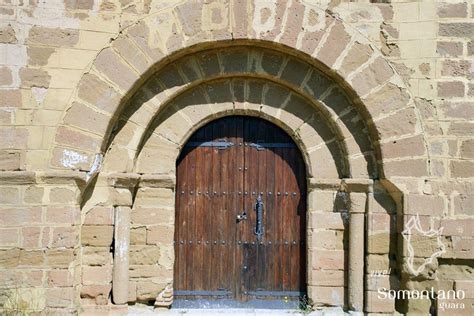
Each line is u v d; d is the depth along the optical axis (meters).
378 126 5.60
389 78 5.63
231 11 5.55
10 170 5.30
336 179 5.91
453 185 5.59
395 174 5.58
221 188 6.12
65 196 5.34
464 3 5.69
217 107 5.96
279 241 6.10
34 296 5.24
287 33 5.58
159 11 5.53
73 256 5.36
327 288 5.89
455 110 5.64
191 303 6.00
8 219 5.26
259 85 6.00
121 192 5.67
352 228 5.81
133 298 5.77
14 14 5.41
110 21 5.50
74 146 5.38
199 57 5.82
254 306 6.04
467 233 5.55
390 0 5.71
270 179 6.14
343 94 5.87
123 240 5.66
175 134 5.92
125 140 5.72
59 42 5.44
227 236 6.09
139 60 5.48
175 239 6.06
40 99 5.39
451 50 5.67
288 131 6.04
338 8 5.68
